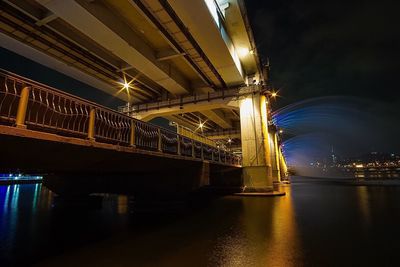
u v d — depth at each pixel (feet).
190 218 33.35
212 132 155.22
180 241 21.61
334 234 23.41
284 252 18.24
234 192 73.67
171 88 88.58
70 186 48.11
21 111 16.80
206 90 94.12
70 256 17.84
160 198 44.04
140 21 58.90
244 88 83.56
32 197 68.13
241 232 24.68
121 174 45.70
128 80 86.33
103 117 24.62
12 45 62.69
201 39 62.03
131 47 61.26
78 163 26.89
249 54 80.02
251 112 80.48
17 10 50.83
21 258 17.53
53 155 21.95
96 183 48.11
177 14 53.11
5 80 16.03
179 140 40.93
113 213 39.01
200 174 48.93
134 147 28.48
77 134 21.36
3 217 35.06
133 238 22.82
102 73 80.07
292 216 33.24
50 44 62.54
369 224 27.55
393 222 28.43
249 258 17.01
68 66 74.18
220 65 74.84
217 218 33.04
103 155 26.35
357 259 16.65
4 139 16.46
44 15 53.16
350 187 90.58
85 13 48.55
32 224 29.89
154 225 28.84
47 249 19.53
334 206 42.11
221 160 66.95
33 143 18.29
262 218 32.27
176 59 77.92
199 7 51.13
